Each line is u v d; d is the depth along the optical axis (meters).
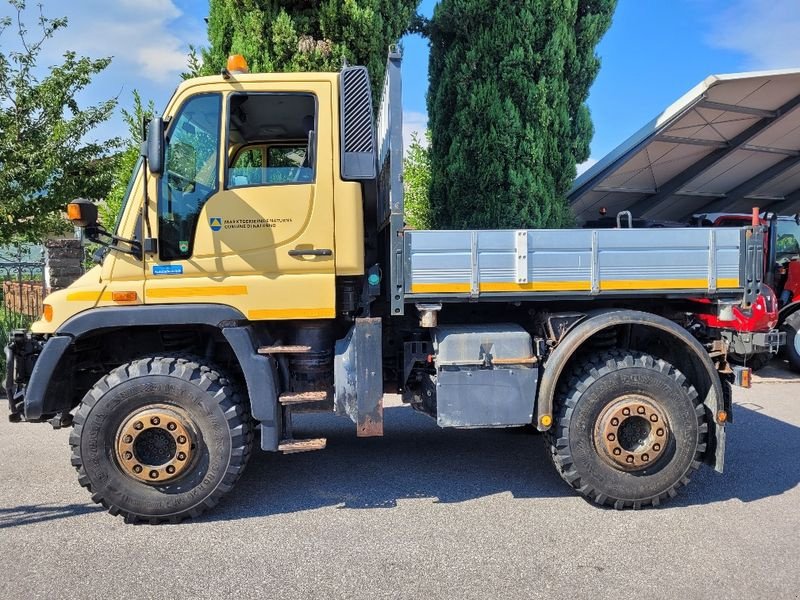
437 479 4.36
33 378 3.50
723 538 3.39
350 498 4.00
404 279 3.70
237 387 3.72
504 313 4.27
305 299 3.69
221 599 2.78
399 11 8.03
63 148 9.28
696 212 12.31
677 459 3.75
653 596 2.80
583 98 8.68
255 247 3.68
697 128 8.82
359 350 3.71
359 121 3.75
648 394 3.74
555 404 3.86
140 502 3.53
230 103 3.73
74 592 2.84
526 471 4.53
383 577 2.98
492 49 8.13
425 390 4.11
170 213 3.65
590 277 3.80
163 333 3.96
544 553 3.22
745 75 7.50
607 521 3.63
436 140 8.83
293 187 3.71
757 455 4.88
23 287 8.97
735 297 3.96
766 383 8.22
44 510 3.81
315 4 7.51
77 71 9.65
